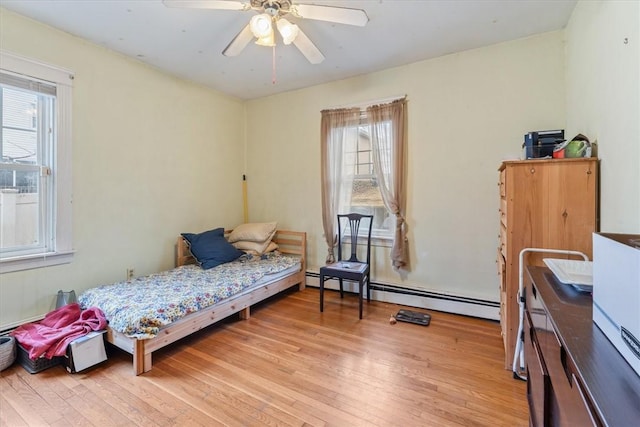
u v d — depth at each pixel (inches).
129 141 117.6
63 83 98.5
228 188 161.8
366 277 131.3
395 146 126.2
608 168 63.1
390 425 62.1
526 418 63.4
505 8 87.4
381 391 72.5
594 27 71.3
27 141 94.2
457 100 116.0
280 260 142.1
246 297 113.7
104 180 110.3
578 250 70.0
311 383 75.6
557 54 99.9
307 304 130.6
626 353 26.9
